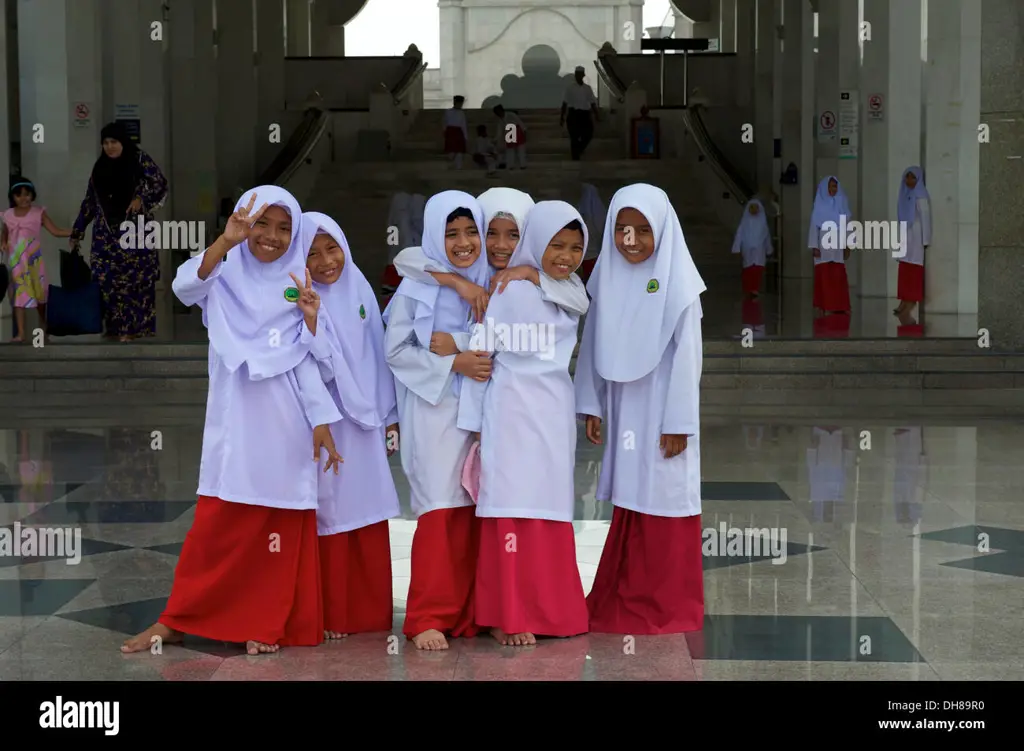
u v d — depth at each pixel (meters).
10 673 4.23
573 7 45.03
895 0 17.22
